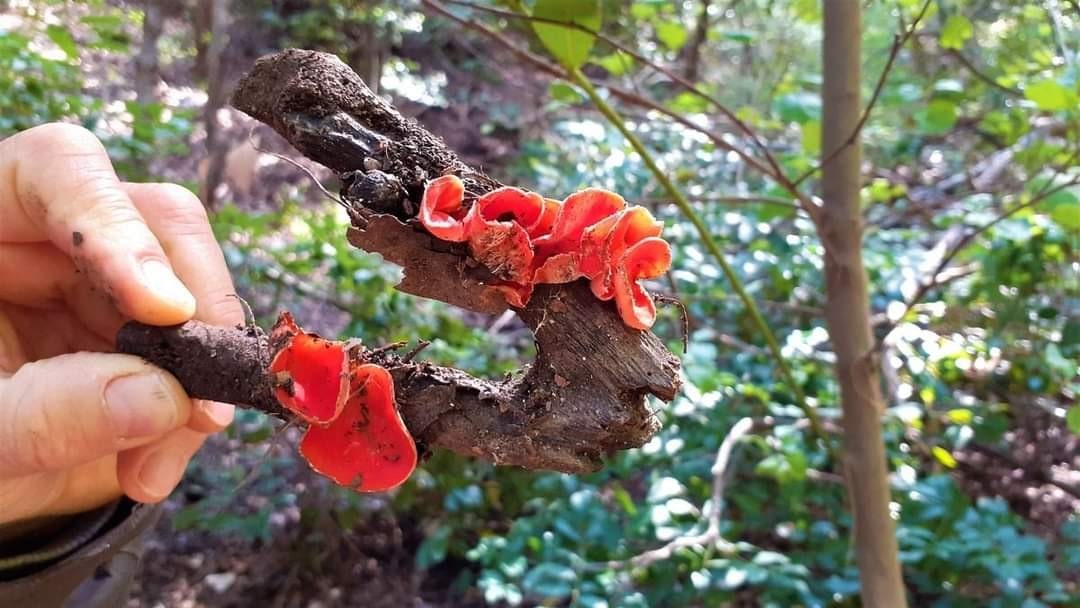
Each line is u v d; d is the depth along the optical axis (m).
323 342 0.21
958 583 0.54
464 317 0.81
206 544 0.65
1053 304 0.63
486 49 1.33
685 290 0.65
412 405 0.21
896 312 0.62
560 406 0.20
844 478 0.44
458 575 0.65
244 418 0.58
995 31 0.75
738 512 0.61
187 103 1.01
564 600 0.59
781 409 0.57
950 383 0.70
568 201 0.20
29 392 0.21
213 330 0.23
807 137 0.52
